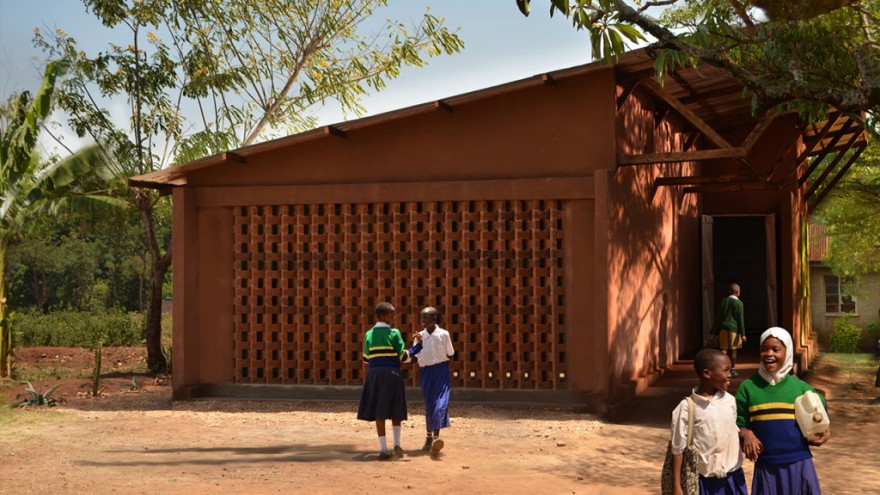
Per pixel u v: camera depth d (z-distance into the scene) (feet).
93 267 180.96
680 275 64.13
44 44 64.90
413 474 29.48
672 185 55.36
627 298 46.14
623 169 45.32
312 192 46.39
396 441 32.40
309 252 47.11
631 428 39.65
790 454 17.30
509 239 44.45
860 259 90.22
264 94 72.79
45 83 59.47
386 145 46.06
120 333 91.76
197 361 47.70
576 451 34.14
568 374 43.39
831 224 87.25
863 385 58.59
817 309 105.60
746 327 86.38
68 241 175.63
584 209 43.14
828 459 33.63
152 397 49.67
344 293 46.19
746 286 86.38
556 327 43.52
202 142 68.23
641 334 49.83
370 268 46.14
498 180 44.11
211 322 47.70
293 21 71.36
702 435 17.03
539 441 36.04
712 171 69.36
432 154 45.44
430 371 33.24
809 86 29.37
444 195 44.80
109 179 62.85
